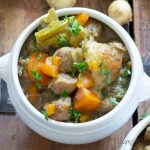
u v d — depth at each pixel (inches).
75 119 19.3
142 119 20.5
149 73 23.6
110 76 19.2
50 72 19.2
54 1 24.5
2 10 25.2
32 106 19.4
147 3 25.2
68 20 19.7
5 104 23.3
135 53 19.7
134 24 24.8
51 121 19.2
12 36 24.7
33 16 25.1
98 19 20.5
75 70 19.5
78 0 25.3
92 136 19.8
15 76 19.6
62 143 21.7
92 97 19.0
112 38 20.6
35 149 22.6
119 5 24.3
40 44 20.0
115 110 19.1
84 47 19.3
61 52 19.4
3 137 22.8
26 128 23.0
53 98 19.8
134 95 19.5
